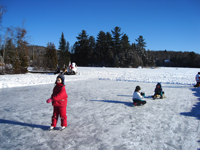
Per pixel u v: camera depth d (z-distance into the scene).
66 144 3.38
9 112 5.68
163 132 4.07
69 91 10.27
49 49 39.22
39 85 13.20
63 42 86.31
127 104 6.99
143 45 104.69
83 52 90.06
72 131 4.07
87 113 5.62
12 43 27.30
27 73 27.23
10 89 11.05
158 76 23.88
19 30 27.55
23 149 3.16
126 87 12.25
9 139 3.61
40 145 3.33
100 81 16.55
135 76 23.58
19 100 7.64
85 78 19.67
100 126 4.42
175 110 6.09
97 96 8.67
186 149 3.24
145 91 10.45
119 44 87.75
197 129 4.27
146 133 3.99
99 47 90.56
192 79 19.53
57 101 4.02
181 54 147.38
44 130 4.12
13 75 21.94
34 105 6.69
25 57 26.97
